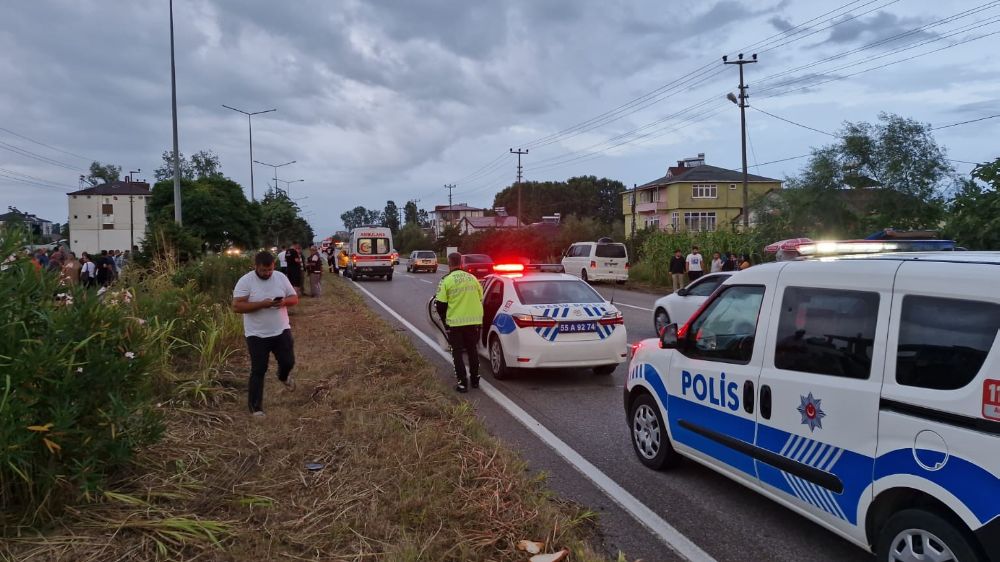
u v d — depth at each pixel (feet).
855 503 11.13
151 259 47.44
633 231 131.13
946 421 9.62
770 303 13.64
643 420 18.11
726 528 13.98
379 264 105.50
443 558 11.76
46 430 12.05
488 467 16.07
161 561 11.36
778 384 12.94
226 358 27.53
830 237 84.58
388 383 24.81
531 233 160.86
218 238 109.81
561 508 14.71
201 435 18.10
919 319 10.40
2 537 11.68
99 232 253.03
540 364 27.37
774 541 13.38
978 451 9.09
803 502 12.42
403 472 15.56
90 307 13.92
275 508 13.66
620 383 28.40
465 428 19.24
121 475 14.55
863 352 11.23
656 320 41.96
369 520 13.10
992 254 11.23
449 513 13.51
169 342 26.35
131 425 14.71
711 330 15.46
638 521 14.34
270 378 25.57
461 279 26.66
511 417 22.90
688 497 15.67
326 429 19.07
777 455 12.96
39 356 11.96
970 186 45.80
